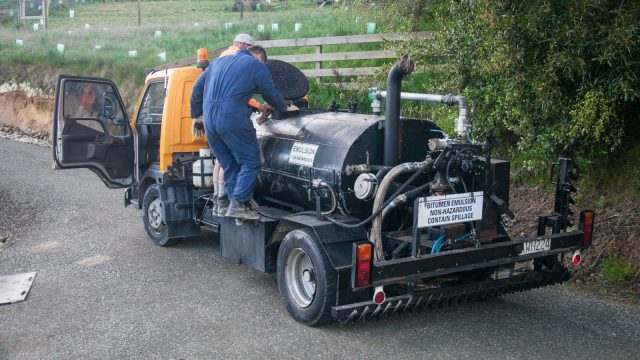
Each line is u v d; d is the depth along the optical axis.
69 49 22.25
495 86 8.33
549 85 7.30
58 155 7.70
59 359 4.87
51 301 6.18
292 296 5.58
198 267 7.23
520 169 8.65
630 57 6.78
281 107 6.02
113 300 6.17
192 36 22.53
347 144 5.53
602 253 6.91
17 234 9.41
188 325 5.50
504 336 5.20
